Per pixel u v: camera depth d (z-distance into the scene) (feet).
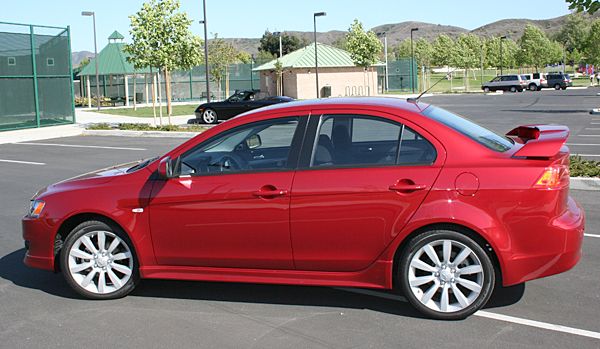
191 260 16.76
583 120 73.20
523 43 292.40
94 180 17.56
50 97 81.20
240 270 16.55
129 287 17.46
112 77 167.22
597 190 30.25
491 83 186.80
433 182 14.94
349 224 15.43
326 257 15.80
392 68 197.16
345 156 15.75
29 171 43.21
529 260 14.78
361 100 16.84
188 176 16.55
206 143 16.76
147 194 16.70
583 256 20.29
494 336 14.35
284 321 15.72
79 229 17.30
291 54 171.12
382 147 15.62
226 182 16.16
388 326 15.17
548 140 14.98
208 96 89.66
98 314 16.55
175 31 72.38
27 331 15.44
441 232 15.01
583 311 15.76
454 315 15.25
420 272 15.64
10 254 22.54
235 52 169.07
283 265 16.21
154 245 16.87
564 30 393.09
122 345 14.47
